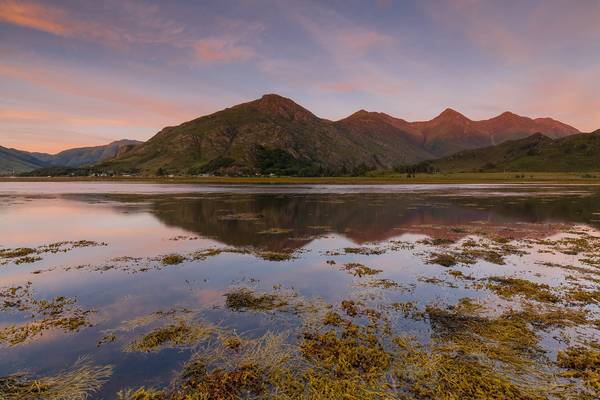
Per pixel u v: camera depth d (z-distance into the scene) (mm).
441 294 17312
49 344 12508
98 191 103438
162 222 41188
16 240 31219
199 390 9695
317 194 87938
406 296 17062
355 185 144875
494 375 10258
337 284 18953
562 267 22031
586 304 15844
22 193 93750
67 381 10352
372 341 12375
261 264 23062
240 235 33375
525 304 15891
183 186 137625
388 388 9727
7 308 15758
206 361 11297
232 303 16266
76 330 13570
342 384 9812
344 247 28172
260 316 14750
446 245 28750
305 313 15016
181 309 15586
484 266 22375
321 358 11234
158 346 12281
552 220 42688
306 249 27453
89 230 36094
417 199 71812
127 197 78562
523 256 24891
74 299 16875
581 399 9305
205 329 13484
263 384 9969
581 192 91500
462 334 12914
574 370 10508
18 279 20031
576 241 29781
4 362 11375
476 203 63312
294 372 10516
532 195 81500
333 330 13328
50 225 39188
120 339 12852
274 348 11938
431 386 9773
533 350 11750
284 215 47406
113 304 16234
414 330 13305
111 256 25281
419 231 35406
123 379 10430
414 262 23453
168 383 10219
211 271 21484
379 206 58594
